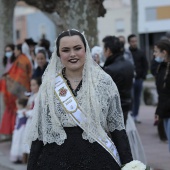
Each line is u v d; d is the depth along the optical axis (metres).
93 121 3.29
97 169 3.25
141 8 33.59
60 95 3.34
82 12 7.04
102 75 3.40
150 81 22.62
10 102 8.96
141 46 33.88
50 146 3.32
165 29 33.56
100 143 3.29
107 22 33.25
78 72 3.42
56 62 3.47
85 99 3.30
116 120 3.42
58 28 10.52
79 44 3.35
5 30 9.91
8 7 9.88
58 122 3.29
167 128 6.20
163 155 7.46
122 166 3.36
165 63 6.12
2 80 9.08
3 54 9.79
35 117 3.42
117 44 5.47
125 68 5.43
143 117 11.63
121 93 5.44
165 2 33.38
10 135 9.80
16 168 7.28
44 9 10.57
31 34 35.34
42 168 3.30
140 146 5.95
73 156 3.25
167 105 6.10
